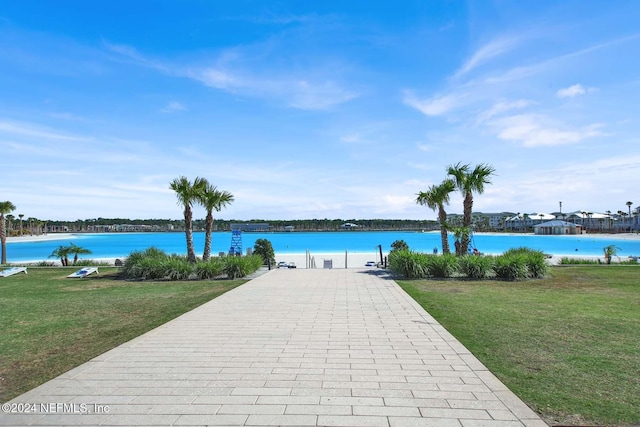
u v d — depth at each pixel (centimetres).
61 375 495
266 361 542
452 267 1523
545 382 464
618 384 457
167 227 13825
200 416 380
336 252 4391
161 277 1612
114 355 572
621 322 761
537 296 1078
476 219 12119
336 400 414
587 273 1608
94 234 12006
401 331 704
